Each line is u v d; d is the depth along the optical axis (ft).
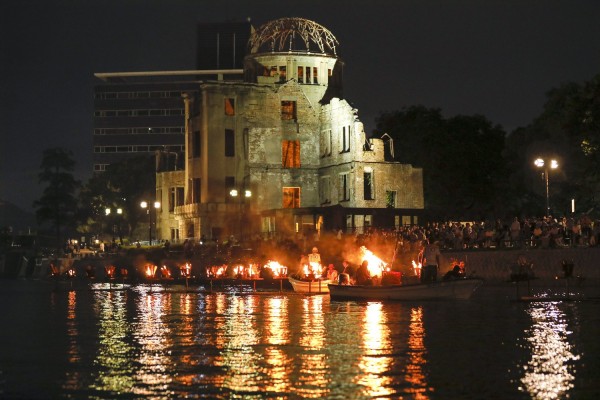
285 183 495.82
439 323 178.29
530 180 474.49
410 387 111.34
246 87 493.77
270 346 148.46
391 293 231.09
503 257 268.21
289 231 426.51
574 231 262.88
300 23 518.78
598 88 325.21
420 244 283.38
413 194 472.85
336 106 482.28
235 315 208.85
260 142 494.18
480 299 230.68
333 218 428.15
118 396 109.29
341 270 319.27
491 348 141.79
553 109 443.32
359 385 112.88
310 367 126.11
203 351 144.05
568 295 224.94
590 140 332.39
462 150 481.05
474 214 510.58
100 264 466.70
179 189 551.59
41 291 371.97
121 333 174.81
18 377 122.31
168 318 206.90
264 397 106.83
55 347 152.97
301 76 506.89
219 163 487.20
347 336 160.25
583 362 126.93
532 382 113.19
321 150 501.97
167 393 110.22
